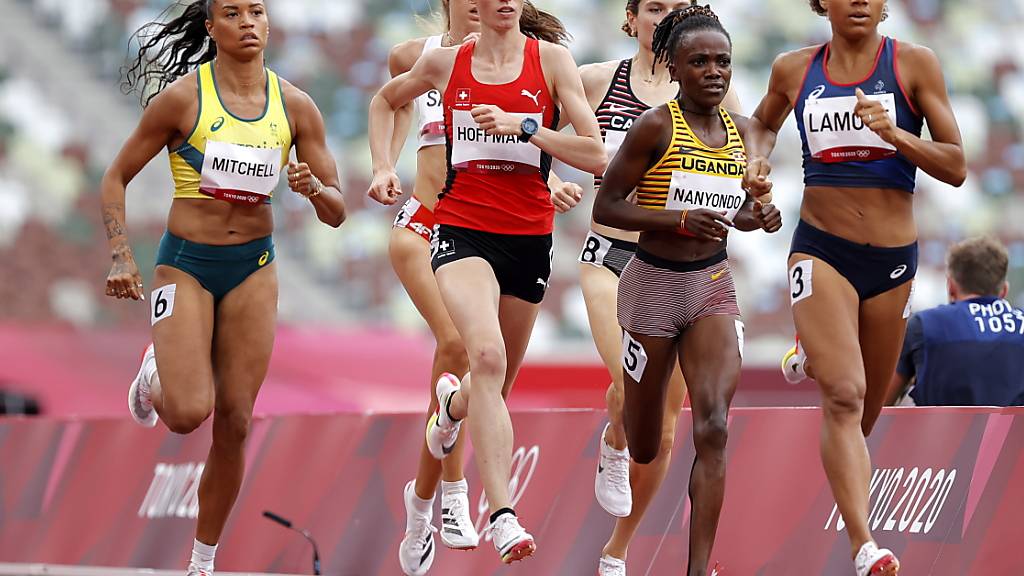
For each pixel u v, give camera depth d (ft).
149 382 63.46
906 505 55.11
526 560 68.23
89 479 94.68
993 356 63.41
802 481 59.00
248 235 58.80
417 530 66.49
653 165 50.55
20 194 182.80
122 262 57.82
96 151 192.13
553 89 54.19
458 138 54.54
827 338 50.44
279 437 85.76
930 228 204.54
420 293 64.64
